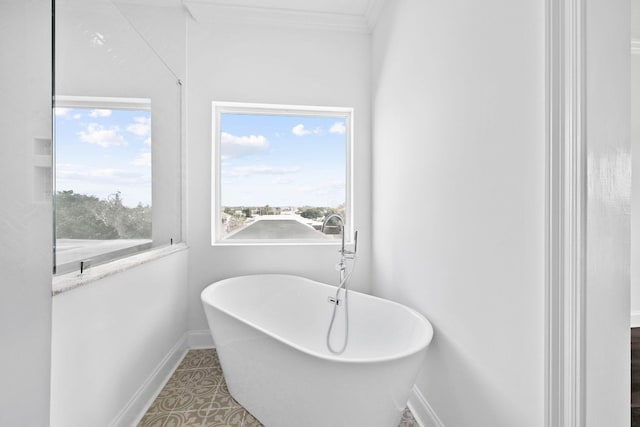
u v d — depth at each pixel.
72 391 1.18
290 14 2.49
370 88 2.62
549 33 0.83
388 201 2.18
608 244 0.77
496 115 1.07
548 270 0.83
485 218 1.13
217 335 1.76
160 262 1.95
